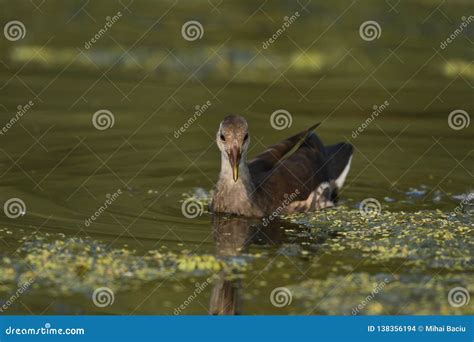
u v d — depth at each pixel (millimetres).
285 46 26156
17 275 11906
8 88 22016
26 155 17750
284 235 13812
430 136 19469
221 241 13406
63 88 22281
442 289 11570
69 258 12500
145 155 18125
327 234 13844
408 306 11102
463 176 17125
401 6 30656
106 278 11859
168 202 15508
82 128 19578
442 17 29125
